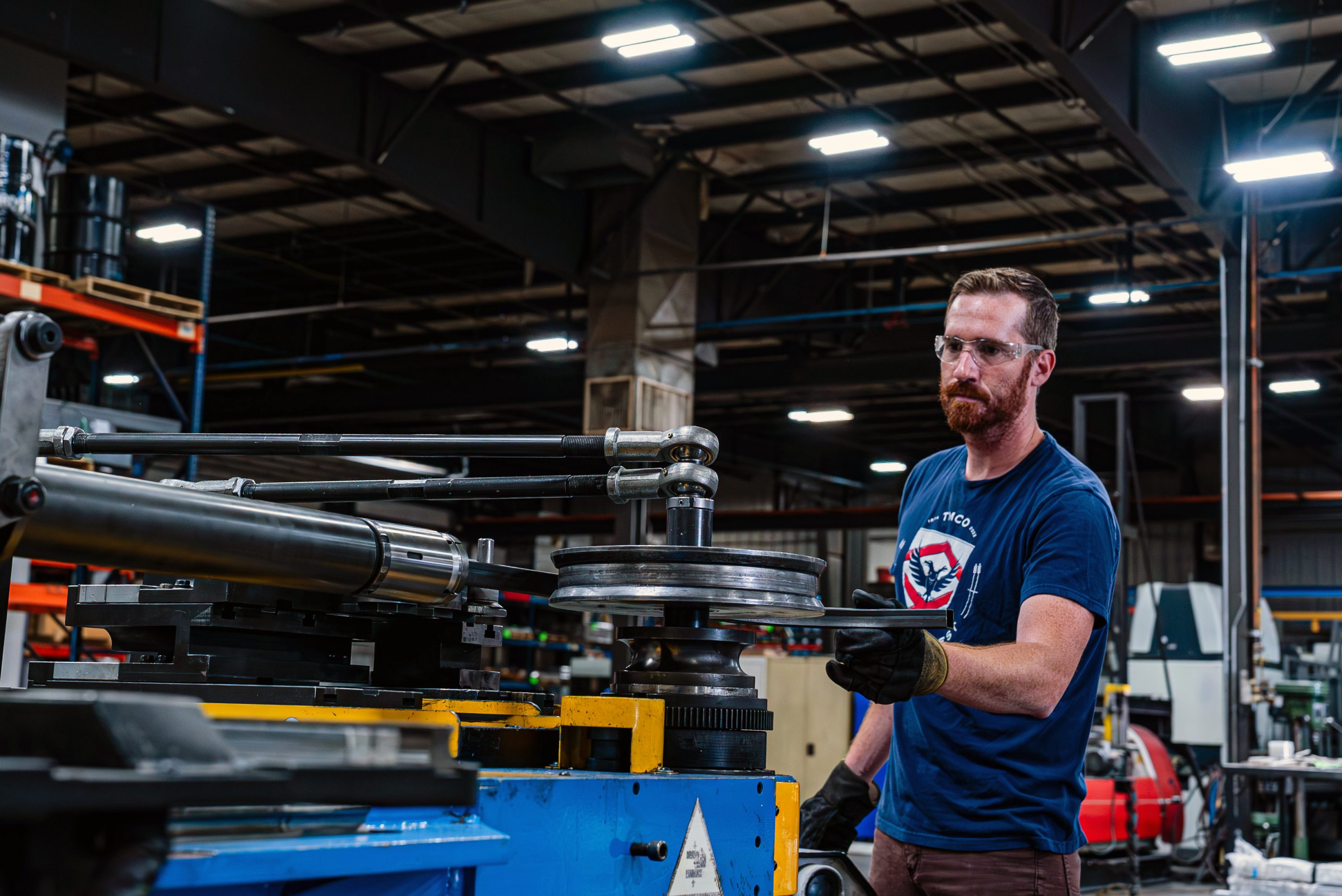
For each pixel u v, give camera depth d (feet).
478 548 6.63
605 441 6.19
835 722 39.81
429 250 50.49
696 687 6.09
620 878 5.16
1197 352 47.14
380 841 3.97
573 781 4.99
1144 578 75.10
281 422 63.10
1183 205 35.40
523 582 6.76
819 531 79.20
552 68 36.19
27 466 4.04
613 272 41.39
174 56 30.73
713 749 6.00
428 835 4.18
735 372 52.90
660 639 6.17
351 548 5.67
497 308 57.88
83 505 4.46
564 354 57.93
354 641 6.75
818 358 52.06
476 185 38.60
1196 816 38.09
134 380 28.37
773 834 6.03
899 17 32.45
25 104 28.63
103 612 6.15
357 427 67.31
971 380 7.95
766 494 83.30
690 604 5.97
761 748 6.24
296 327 57.88
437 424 70.64
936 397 61.62
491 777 4.69
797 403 64.85
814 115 38.60
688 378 42.63
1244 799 32.37
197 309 24.88
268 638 6.23
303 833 3.94
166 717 2.94
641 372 40.65
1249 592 34.35
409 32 33.45
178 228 39.17
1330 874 21.47
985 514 8.14
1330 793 34.83
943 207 44.60
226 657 5.95
